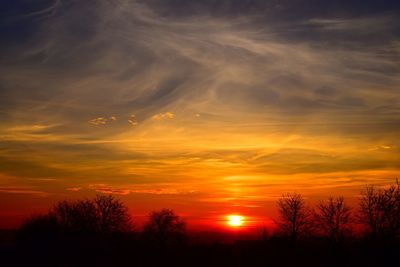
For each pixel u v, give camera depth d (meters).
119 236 77.06
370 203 60.06
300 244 68.19
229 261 74.94
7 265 68.50
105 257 75.25
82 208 76.88
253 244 74.12
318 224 66.12
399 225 58.28
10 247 75.88
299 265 66.38
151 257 77.25
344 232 63.44
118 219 77.06
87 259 74.44
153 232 80.94
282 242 69.81
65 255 74.62
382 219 59.16
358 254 60.84
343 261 62.00
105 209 76.69
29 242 75.38
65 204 77.81
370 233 59.69
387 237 58.34
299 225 69.06
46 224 76.56
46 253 74.81
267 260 70.88
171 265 74.69
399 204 58.94
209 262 75.06
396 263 57.50
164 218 81.69
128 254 76.62
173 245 80.94
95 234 75.94
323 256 64.81
